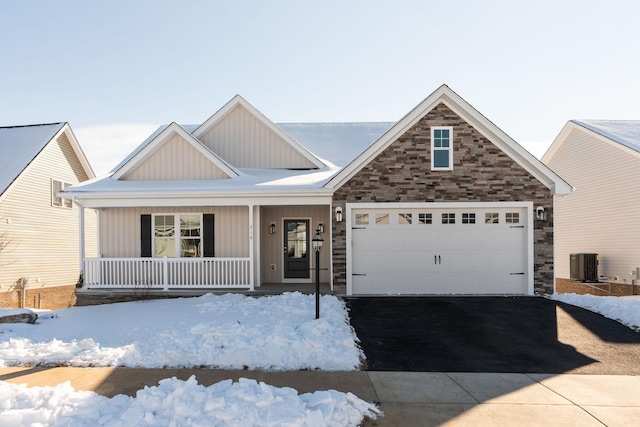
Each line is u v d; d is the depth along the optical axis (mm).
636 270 17141
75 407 5359
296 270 15562
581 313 10883
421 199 13102
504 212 13172
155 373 6941
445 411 5621
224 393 5676
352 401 5652
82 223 13578
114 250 14711
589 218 19844
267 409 5219
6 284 18047
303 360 7477
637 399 6082
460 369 7340
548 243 13039
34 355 7605
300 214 15586
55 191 21203
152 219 14703
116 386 6348
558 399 6062
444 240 13188
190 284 13891
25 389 5883
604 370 7363
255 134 16375
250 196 13125
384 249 13219
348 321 10156
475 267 13133
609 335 9266
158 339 8406
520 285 13086
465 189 13133
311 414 5082
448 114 13188
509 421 5336
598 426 5211
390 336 9117
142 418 5039
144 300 13062
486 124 13062
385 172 13164
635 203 17234
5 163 19203
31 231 19469
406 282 13164
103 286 13469
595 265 18766
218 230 14680
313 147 17969
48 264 20484
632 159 17391
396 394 6188
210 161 14555
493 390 6395
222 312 10688
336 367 7336
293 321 9531
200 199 13211
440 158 13188
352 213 13234
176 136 14664
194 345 7941
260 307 11148
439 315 10680
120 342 8359
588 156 19953
